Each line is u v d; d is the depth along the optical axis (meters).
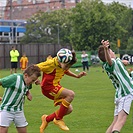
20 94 13.36
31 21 137.62
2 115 13.34
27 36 135.62
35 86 40.53
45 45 85.00
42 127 16.58
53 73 16.44
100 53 15.49
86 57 67.12
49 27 134.88
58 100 16.62
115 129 14.59
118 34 103.62
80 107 25.58
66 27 133.88
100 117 21.98
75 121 20.83
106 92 35.00
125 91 14.95
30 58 82.75
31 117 21.95
